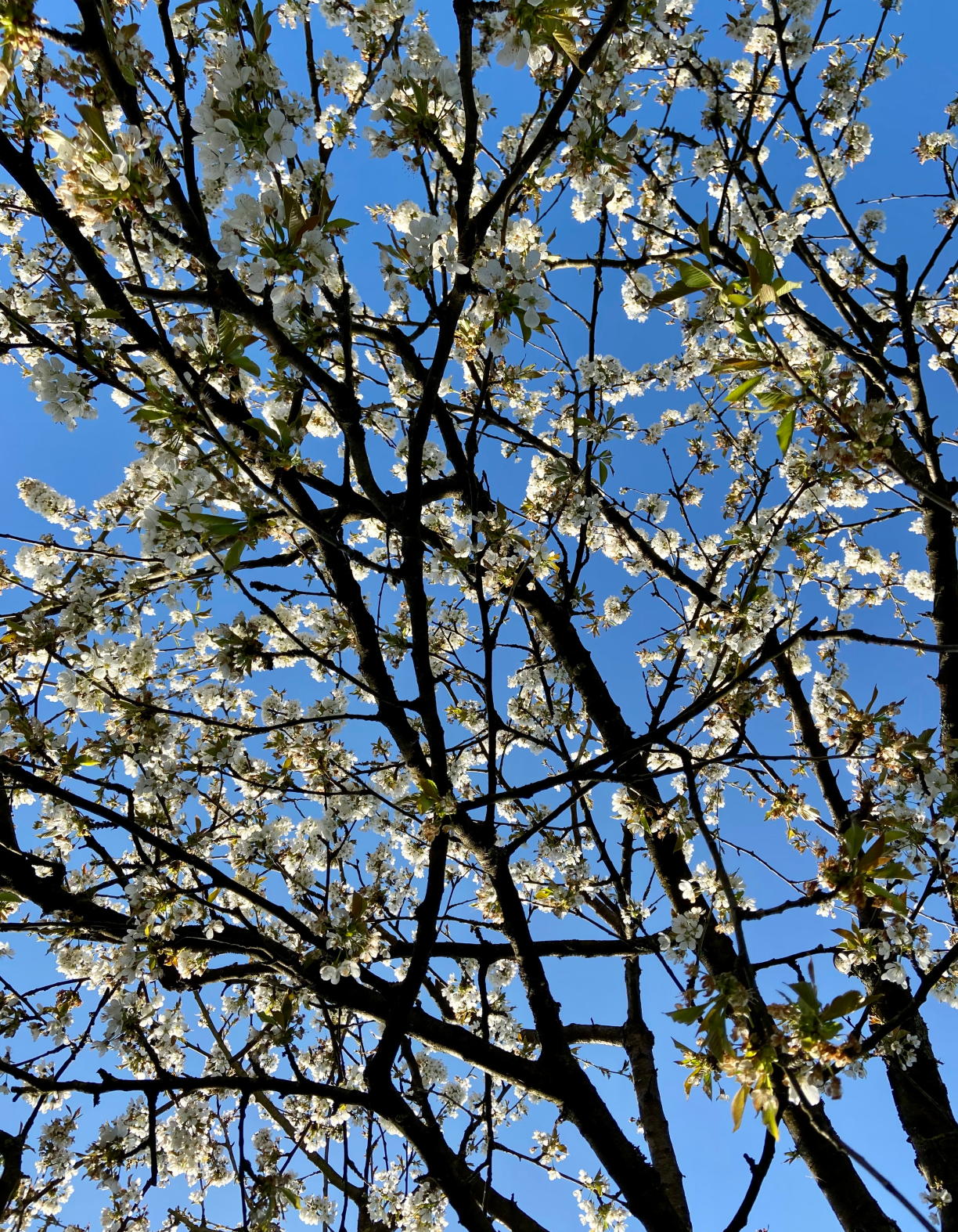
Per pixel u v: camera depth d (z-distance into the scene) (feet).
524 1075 12.08
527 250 11.54
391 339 12.07
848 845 8.93
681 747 10.77
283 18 13.78
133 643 13.93
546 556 12.94
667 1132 14.08
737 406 11.02
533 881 16.35
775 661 16.20
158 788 13.26
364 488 11.51
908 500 17.22
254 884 15.17
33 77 8.34
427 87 9.44
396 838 18.06
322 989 11.31
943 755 12.24
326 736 13.93
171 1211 16.17
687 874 15.35
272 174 7.83
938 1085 14.05
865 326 19.13
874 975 14.23
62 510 16.98
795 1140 13.33
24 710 12.57
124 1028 11.78
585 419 12.50
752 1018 6.52
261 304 8.94
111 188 7.38
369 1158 11.56
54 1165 13.55
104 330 12.13
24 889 12.00
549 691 14.78
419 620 11.89
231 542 9.09
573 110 10.02
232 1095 17.26
